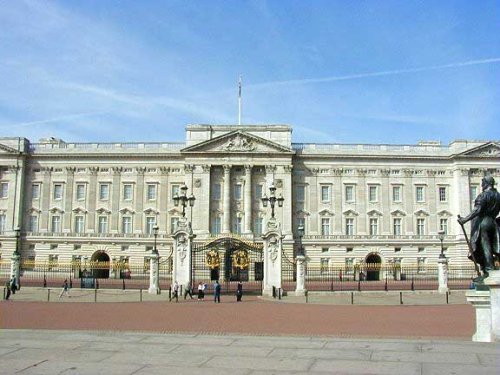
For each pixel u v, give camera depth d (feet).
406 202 315.99
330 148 321.93
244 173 311.06
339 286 218.18
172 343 53.88
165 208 313.53
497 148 313.32
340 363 44.68
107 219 316.60
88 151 319.47
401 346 51.65
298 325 98.32
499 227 59.93
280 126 314.14
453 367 42.63
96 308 131.64
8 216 312.09
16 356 47.85
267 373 41.68
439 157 317.63
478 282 59.16
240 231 307.17
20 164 316.19
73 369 43.09
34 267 309.01
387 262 309.22
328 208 314.96
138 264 309.63
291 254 301.63
